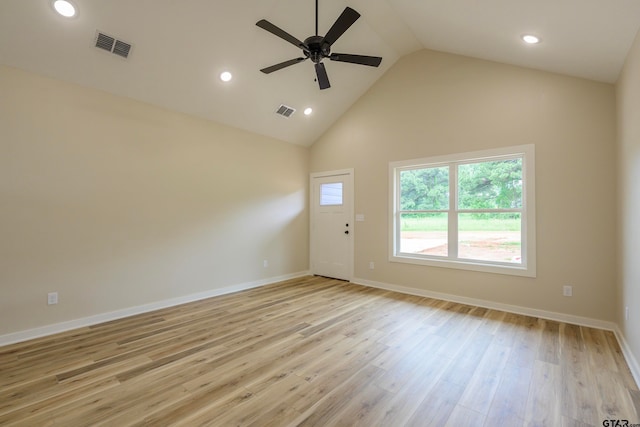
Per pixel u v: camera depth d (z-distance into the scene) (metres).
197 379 2.16
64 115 3.06
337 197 5.35
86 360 2.44
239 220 4.64
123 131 3.46
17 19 2.51
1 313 2.72
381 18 3.62
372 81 4.81
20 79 2.82
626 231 2.59
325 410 1.81
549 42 2.69
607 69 2.82
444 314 3.52
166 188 3.83
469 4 2.58
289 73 4.11
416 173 4.48
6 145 2.75
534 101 3.46
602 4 1.95
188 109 3.98
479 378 2.16
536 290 3.45
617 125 2.96
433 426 1.68
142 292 3.61
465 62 3.95
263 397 1.94
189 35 3.15
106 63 3.08
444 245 4.20
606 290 3.08
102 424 1.70
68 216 3.08
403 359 2.44
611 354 2.52
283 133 5.16
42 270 2.93
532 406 1.85
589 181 3.16
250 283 4.78
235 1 3.02
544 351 2.58
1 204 2.72
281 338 2.85
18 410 1.82
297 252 5.57
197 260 4.13
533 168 3.45
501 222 3.75
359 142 5.04
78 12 2.62
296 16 3.42
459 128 3.99
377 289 4.68
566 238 3.28
